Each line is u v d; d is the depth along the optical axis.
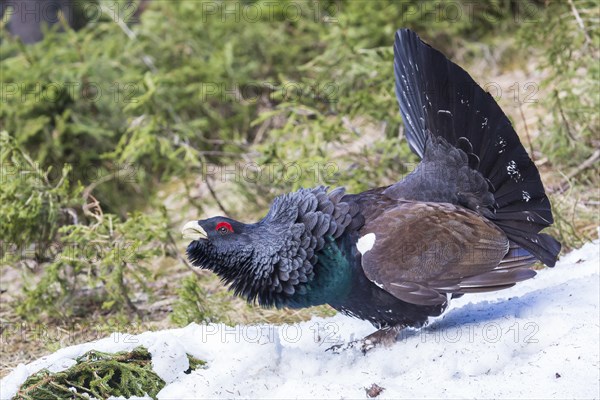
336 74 14.57
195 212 14.87
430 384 7.02
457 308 8.60
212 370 7.54
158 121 15.09
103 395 7.48
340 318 9.12
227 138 16.09
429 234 7.54
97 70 16.48
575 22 14.25
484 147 7.90
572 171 12.74
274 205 7.92
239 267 7.89
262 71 17.42
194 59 16.97
